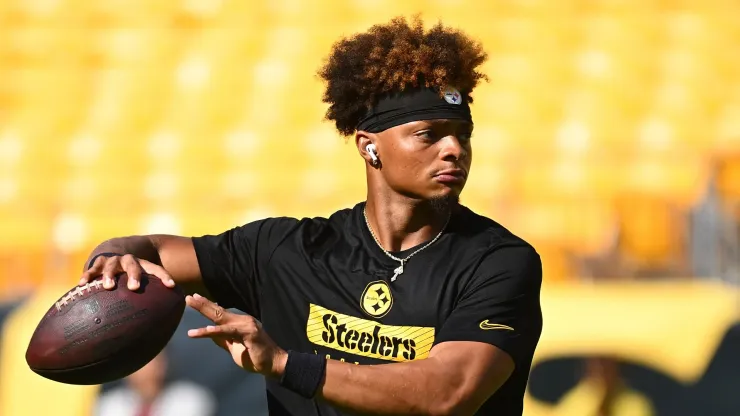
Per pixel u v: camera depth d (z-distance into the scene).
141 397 26.16
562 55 40.41
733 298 26.25
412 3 43.22
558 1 42.84
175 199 34.72
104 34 43.78
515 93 38.28
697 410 25.95
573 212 32.56
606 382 26.08
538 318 11.89
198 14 44.31
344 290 12.21
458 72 12.12
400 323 11.87
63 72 42.12
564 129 36.22
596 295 26.62
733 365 25.84
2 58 42.78
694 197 32.59
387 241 12.38
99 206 34.72
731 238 31.11
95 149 37.12
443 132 12.05
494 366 11.08
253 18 43.91
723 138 35.81
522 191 33.44
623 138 35.78
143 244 12.64
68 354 11.39
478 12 42.84
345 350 12.01
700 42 41.22
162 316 11.62
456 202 12.38
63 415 26.23
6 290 32.41
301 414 12.38
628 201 32.59
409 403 10.60
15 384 26.44
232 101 39.41
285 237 12.77
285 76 40.56
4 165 36.53
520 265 11.82
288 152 36.28
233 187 34.97
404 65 12.04
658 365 25.94
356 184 34.62
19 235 33.94
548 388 26.34
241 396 26.20
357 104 12.47
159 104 39.69
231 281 12.85
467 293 11.77
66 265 33.31
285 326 12.48
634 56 40.25
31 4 45.50
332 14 43.69
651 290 26.75
